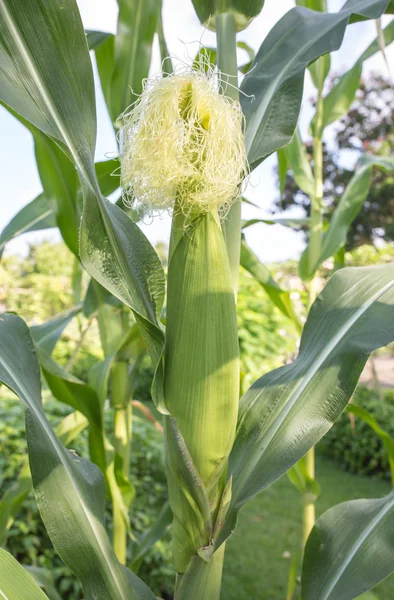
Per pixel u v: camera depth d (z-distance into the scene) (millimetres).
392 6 469
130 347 573
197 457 315
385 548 369
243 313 1758
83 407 503
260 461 353
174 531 345
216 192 302
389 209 3830
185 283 308
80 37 290
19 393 333
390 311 376
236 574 1366
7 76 277
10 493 552
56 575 1009
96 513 357
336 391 362
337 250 727
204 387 305
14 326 384
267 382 397
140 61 534
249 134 387
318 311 416
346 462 2447
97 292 598
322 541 397
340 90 741
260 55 438
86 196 283
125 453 618
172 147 297
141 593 355
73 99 291
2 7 278
